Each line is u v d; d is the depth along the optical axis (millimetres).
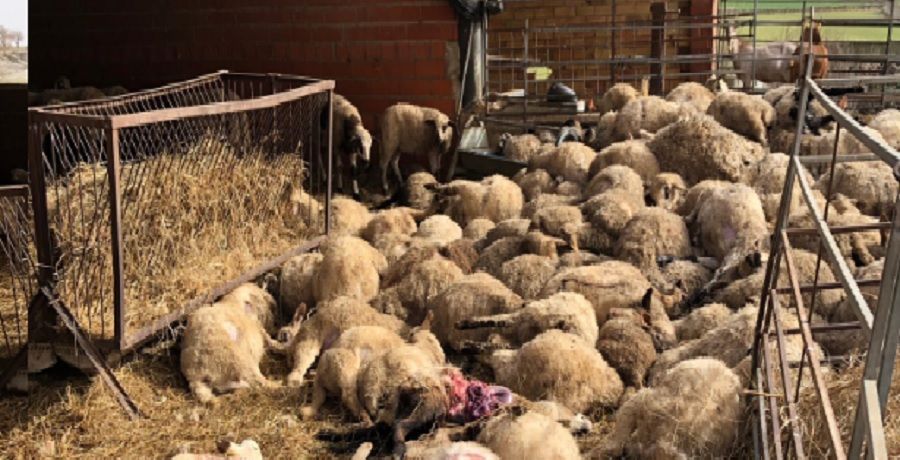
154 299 6852
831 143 10094
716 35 19016
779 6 32250
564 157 10680
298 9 14750
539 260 7727
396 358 5969
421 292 7512
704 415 4984
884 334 3090
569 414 5750
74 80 16625
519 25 20250
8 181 7047
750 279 7184
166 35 15844
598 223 8336
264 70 15203
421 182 12156
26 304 6977
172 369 6770
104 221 6715
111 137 5832
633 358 6270
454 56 14039
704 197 8539
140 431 6004
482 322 6695
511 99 14938
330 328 6902
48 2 16500
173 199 7344
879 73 16953
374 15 14305
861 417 3072
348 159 13719
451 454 4656
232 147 8148
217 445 5348
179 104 10141
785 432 4777
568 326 6477
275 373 7000
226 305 7066
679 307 7426
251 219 8328
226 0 15227
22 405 6219
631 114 11734
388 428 5715
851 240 7500
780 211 5484
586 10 19844
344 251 8023
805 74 5547
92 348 6176
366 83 14523
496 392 5566
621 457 5160
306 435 5980
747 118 11055
